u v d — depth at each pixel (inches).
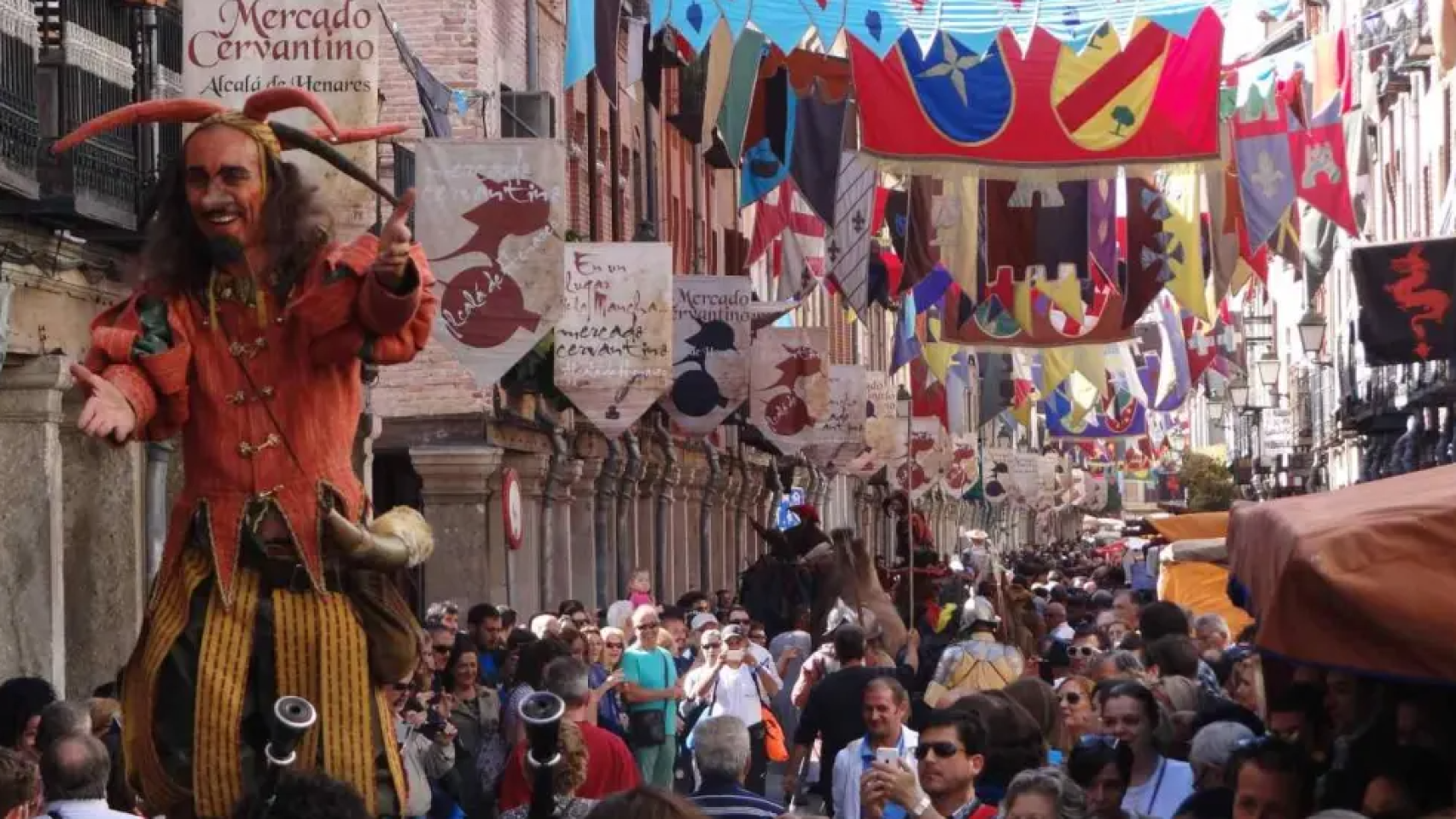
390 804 302.0
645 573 1310.3
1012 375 2736.2
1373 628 326.0
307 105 295.9
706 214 2237.9
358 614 299.7
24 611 820.6
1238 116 1268.5
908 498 1191.6
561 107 1616.6
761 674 977.5
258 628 293.6
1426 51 1819.6
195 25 687.7
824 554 1412.4
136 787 298.4
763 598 1438.2
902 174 1026.1
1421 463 2237.9
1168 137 1022.4
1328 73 1264.8
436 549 1323.8
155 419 292.7
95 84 807.7
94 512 873.5
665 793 208.1
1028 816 399.2
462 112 1192.2
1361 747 373.1
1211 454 5561.0
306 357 293.4
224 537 293.0
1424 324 1306.6
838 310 2851.9
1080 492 5226.4
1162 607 756.6
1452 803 355.3
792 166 1176.2
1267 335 3831.2
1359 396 2439.7
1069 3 1026.1
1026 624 1210.6
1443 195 2139.5
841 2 981.8
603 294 1077.1
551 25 1584.6
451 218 874.8
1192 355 2361.0
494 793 675.4
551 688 576.4
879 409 2111.2
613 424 1077.1
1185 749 569.3
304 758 293.3
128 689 297.9
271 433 293.3
